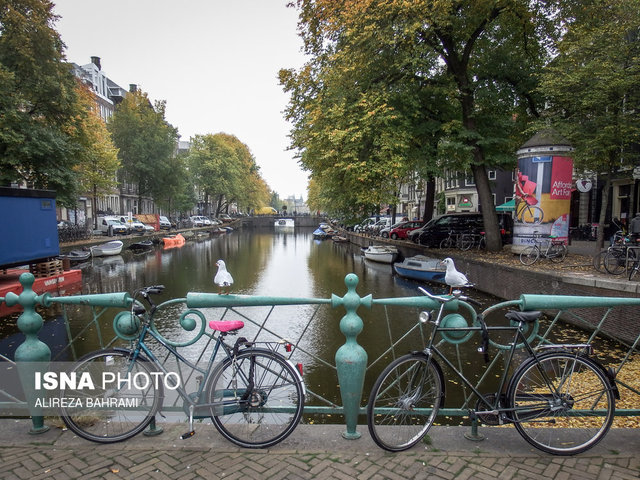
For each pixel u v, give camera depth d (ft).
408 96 51.85
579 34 35.47
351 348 9.60
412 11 43.42
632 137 32.58
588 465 8.88
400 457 9.14
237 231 248.93
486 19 49.32
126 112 137.80
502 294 40.14
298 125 59.47
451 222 70.23
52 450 9.40
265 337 31.42
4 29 59.52
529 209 45.09
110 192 117.19
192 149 211.61
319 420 19.47
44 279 46.32
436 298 9.66
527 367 9.33
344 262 86.53
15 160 60.08
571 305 9.69
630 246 30.63
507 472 8.61
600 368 9.53
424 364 9.59
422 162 53.57
